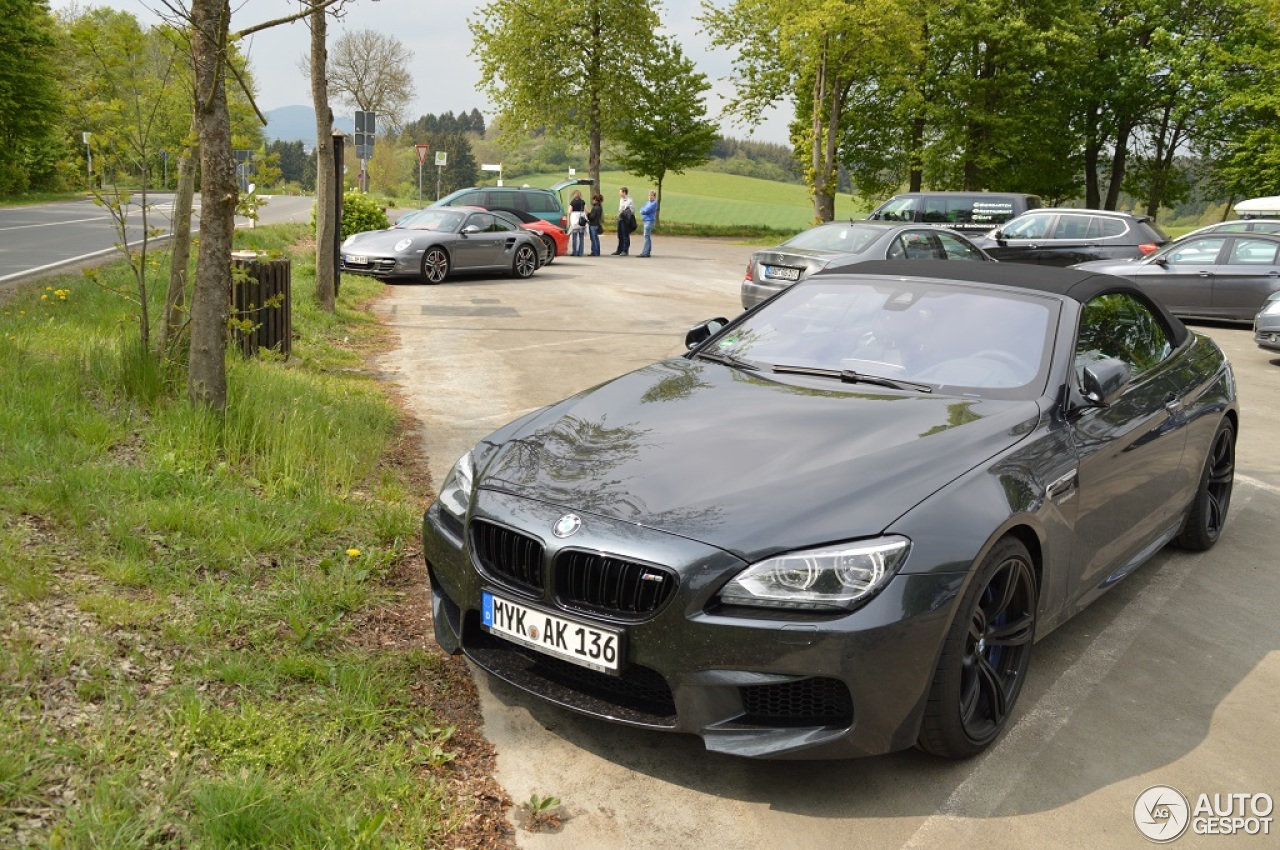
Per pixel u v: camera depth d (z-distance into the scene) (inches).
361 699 126.0
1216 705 140.0
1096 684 145.0
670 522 114.7
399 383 337.4
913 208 861.8
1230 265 568.7
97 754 106.0
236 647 135.5
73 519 161.0
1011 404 144.1
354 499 200.2
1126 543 163.5
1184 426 176.2
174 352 244.2
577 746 124.3
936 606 110.3
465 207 740.0
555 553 116.3
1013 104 1498.5
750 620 108.1
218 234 215.0
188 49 224.7
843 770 121.7
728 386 153.3
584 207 1056.8
